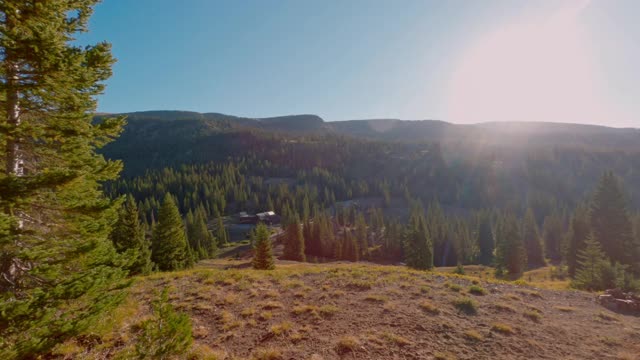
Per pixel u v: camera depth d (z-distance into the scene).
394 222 76.19
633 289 15.31
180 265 29.69
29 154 6.30
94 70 6.09
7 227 4.70
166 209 29.41
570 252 38.09
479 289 13.21
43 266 5.08
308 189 136.25
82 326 4.91
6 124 5.28
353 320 10.16
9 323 4.29
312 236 72.50
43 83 5.59
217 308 11.15
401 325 9.78
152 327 5.58
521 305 11.95
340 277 14.99
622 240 31.50
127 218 24.88
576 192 125.19
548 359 8.21
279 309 11.11
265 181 157.88
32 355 4.48
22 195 5.13
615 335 9.70
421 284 13.97
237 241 89.44
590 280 19.84
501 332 9.60
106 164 6.80
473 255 71.06
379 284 13.91
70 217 6.30
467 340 9.02
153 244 29.55
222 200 116.75
